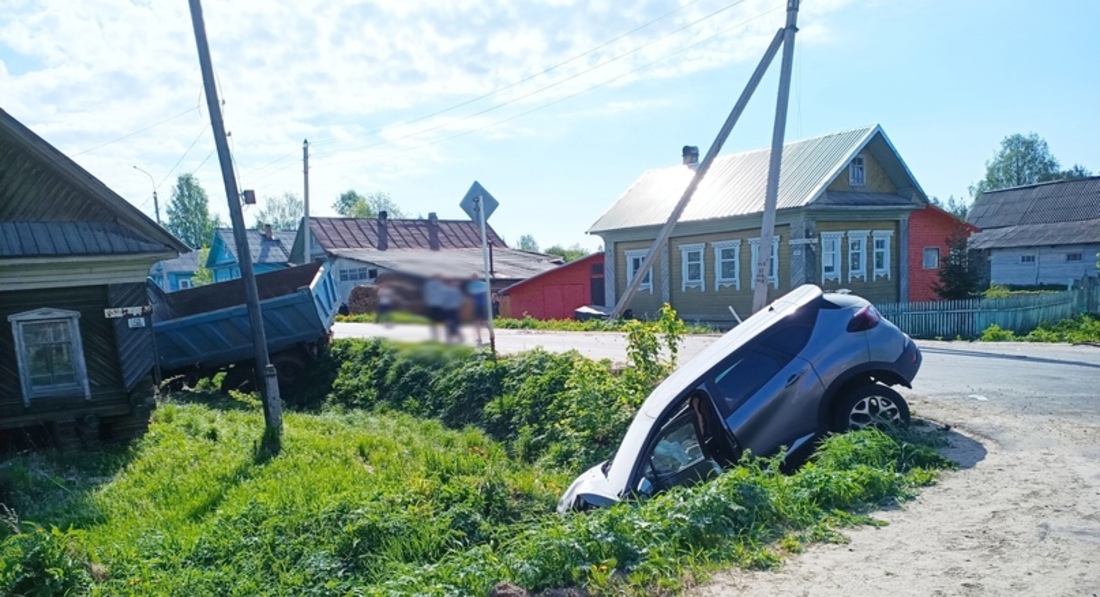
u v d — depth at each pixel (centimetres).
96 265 1120
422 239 5169
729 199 2741
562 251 7500
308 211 3325
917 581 370
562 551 420
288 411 1525
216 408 1513
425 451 994
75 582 521
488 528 650
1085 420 730
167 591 531
